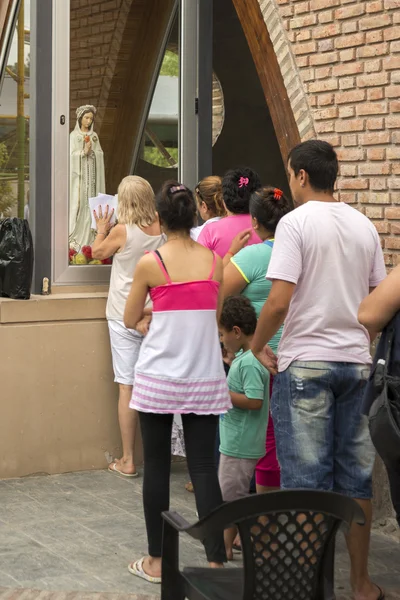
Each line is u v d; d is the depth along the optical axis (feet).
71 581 15.66
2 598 14.75
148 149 24.48
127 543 17.62
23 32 23.09
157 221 22.17
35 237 22.58
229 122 43.57
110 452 22.95
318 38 22.66
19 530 18.26
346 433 14.51
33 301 21.75
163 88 24.57
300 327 14.34
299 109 23.32
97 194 23.56
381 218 21.66
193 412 15.16
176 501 20.51
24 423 21.86
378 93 21.38
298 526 10.34
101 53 23.44
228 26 42.45
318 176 14.47
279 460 14.70
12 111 23.22
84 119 23.27
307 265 14.19
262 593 10.37
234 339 16.48
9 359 21.58
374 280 14.76
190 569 11.98
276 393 14.65
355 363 14.35
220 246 18.81
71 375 22.33
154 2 24.26
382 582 15.89
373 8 21.21
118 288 22.03
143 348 15.49
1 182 23.36
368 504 14.65
